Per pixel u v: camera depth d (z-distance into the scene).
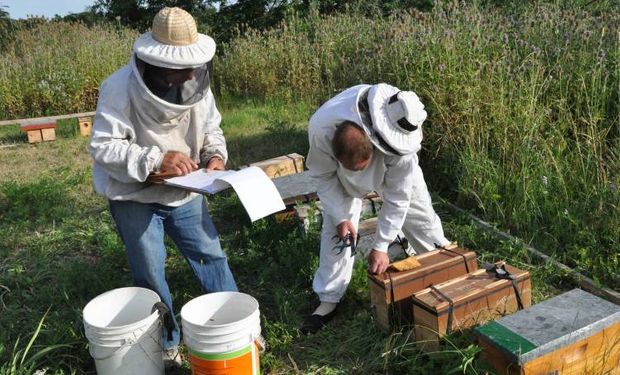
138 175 2.88
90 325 2.93
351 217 3.64
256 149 8.12
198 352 2.83
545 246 4.48
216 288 3.52
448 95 5.69
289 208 5.27
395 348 3.27
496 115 5.41
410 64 6.06
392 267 3.53
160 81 2.83
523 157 5.01
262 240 4.93
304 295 4.04
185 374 3.39
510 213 4.96
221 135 3.40
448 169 5.75
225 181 2.85
